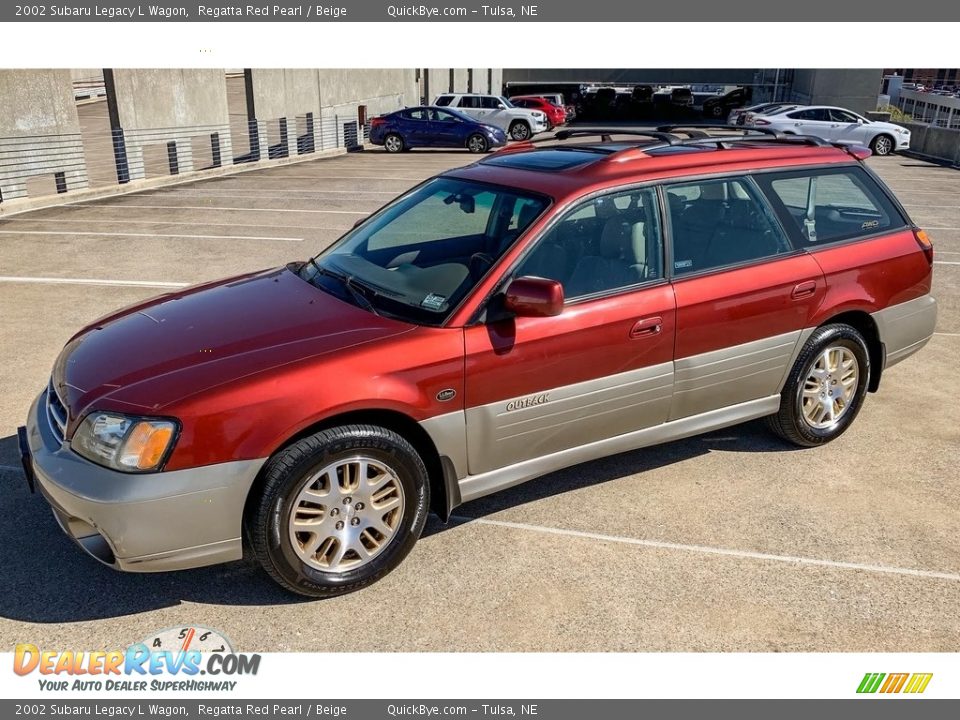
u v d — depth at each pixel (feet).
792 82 145.38
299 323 11.53
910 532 12.84
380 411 10.94
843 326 15.02
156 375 10.43
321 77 88.89
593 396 12.50
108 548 10.15
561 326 11.91
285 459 10.21
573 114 140.05
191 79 62.34
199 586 11.35
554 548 12.31
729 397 14.15
